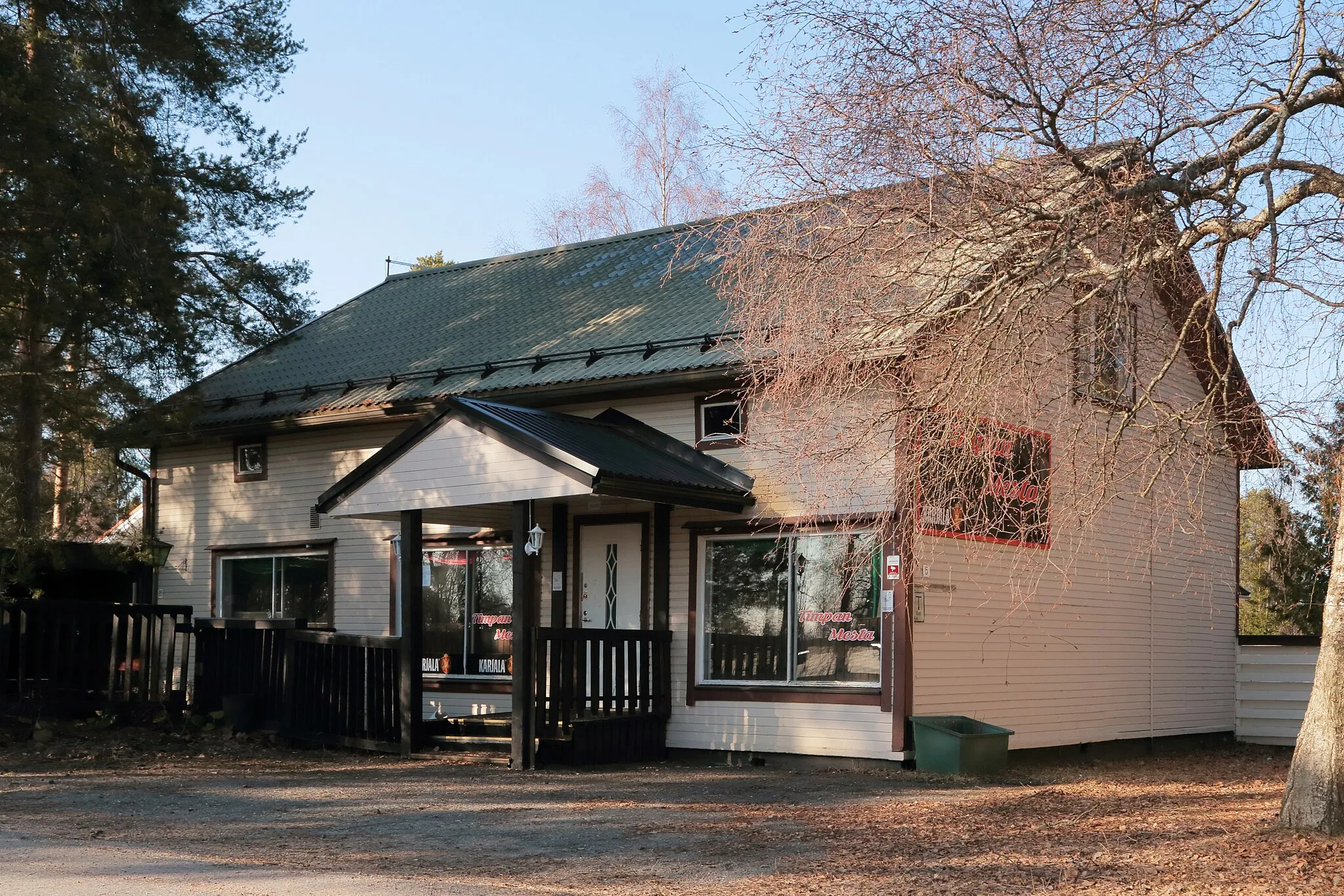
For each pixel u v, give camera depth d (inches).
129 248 679.7
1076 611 665.6
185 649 679.7
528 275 850.8
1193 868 331.9
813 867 342.0
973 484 430.9
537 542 561.9
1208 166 408.8
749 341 457.7
